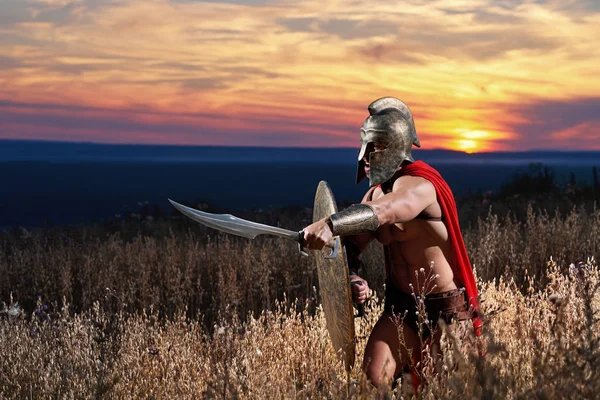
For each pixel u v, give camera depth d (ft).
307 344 17.20
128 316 25.52
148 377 16.14
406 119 14.80
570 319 14.53
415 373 14.38
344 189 297.74
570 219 32.01
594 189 59.93
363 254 30.76
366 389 12.12
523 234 35.12
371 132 14.60
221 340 17.34
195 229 51.93
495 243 29.25
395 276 15.07
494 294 18.74
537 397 10.02
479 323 14.57
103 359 16.99
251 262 31.55
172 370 16.39
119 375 16.10
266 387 14.52
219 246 36.55
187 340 18.57
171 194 261.03
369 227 13.26
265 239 38.42
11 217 135.23
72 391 15.46
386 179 14.49
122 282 30.66
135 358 16.93
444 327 11.36
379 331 14.80
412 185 14.07
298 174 538.06
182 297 29.04
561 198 56.90
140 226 54.44
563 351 10.94
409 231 14.47
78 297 31.42
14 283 33.73
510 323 15.88
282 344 17.39
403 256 14.79
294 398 13.74
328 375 15.20
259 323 18.54
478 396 10.12
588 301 12.53
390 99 15.07
